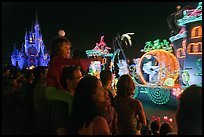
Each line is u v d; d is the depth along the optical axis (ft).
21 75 20.70
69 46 9.92
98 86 7.81
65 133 7.48
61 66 9.05
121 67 44.60
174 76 33.50
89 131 7.44
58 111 7.70
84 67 9.87
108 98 9.72
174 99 33.96
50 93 8.27
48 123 8.43
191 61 28.96
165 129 11.16
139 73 40.09
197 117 6.56
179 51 32.35
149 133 12.74
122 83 10.63
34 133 9.28
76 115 7.46
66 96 8.02
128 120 10.37
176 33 32.96
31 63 173.68
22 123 10.87
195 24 28.43
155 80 37.29
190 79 29.09
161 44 35.83
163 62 35.04
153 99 38.14
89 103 7.52
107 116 9.24
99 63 47.29
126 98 10.62
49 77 8.76
